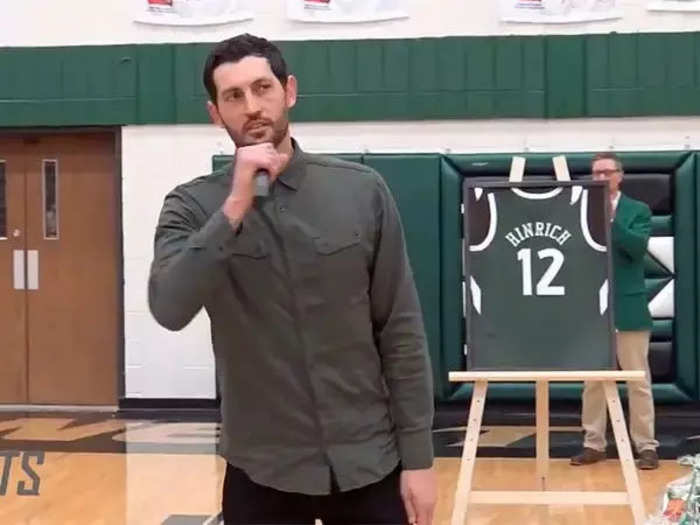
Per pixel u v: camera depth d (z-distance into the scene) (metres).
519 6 6.70
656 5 6.61
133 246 6.96
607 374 3.38
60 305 7.16
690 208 6.43
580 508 4.34
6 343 7.20
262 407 1.67
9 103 7.01
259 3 6.88
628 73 6.63
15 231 7.16
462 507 3.34
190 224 1.64
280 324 1.63
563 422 6.35
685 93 6.59
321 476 1.65
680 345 6.43
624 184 6.47
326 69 6.82
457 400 6.60
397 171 6.66
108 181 7.10
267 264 1.62
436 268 6.61
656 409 6.50
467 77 6.73
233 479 1.75
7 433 6.21
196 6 6.90
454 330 6.59
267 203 1.62
